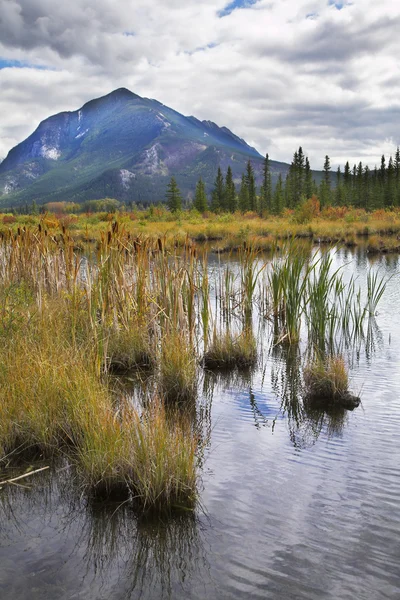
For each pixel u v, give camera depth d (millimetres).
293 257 11156
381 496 4047
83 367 5977
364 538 3506
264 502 3957
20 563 3230
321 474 4426
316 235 36688
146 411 5031
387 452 4867
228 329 8250
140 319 8352
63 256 9773
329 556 3314
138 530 3598
